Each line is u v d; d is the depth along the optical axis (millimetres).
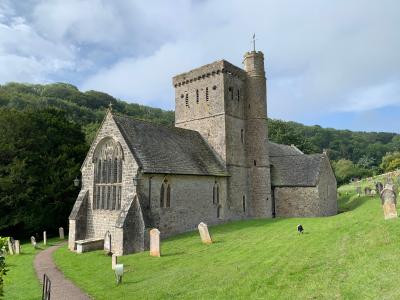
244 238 24031
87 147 45219
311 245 17375
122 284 15516
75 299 13867
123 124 28484
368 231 17016
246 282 12789
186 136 35594
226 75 37656
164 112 142625
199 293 12422
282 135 80500
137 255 22062
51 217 38594
